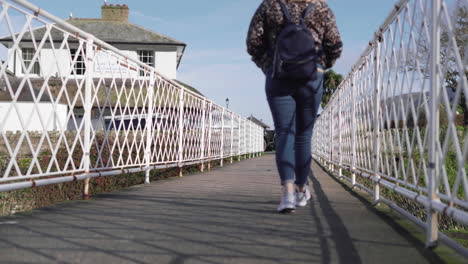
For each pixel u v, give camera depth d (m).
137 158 6.28
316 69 3.29
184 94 8.62
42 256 2.24
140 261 2.17
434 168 2.44
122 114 5.72
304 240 2.64
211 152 11.56
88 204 4.17
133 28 28.41
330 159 9.94
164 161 7.48
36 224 3.10
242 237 2.71
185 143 8.97
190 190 5.50
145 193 5.16
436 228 2.43
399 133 3.48
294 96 3.46
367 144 4.95
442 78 2.34
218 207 3.97
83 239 2.63
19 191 4.95
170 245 2.49
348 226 3.07
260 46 3.38
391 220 3.33
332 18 3.37
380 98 4.29
